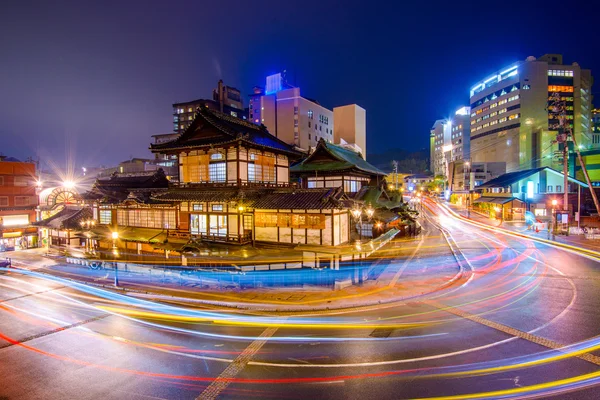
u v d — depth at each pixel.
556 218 49.25
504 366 12.62
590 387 11.08
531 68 103.06
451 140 150.75
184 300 22.89
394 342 15.09
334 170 41.12
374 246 29.39
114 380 12.49
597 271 27.36
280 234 27.06
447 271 29.06
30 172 54.09
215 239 28.73
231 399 11.04
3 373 13.23
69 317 19.81
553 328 16.08
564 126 50.78
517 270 28.36
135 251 33.34
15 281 30.58
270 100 90.88
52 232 43.72
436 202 116.25
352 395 11.04
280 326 17.66
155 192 34.69
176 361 13.88
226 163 28.78
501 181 77.50
